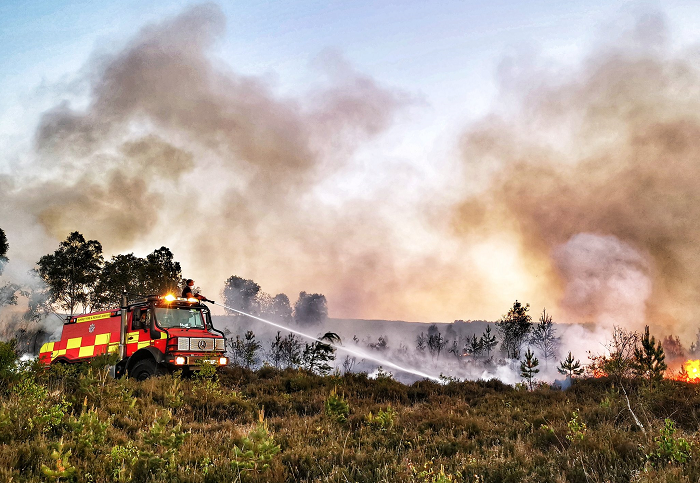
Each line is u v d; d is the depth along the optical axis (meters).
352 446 6.93
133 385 10.58
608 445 5.98
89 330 15.02
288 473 5.76
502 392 13.97
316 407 10.43
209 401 10.23
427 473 5.20
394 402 11.83
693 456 5.16
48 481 4.90
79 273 51.09
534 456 5.98
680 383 11.95
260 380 14.23
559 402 11.20
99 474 5.31
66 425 6.85
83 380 9.17
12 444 5.68
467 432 7.93
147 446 6.33
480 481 5.36
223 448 6.59
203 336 13.46
